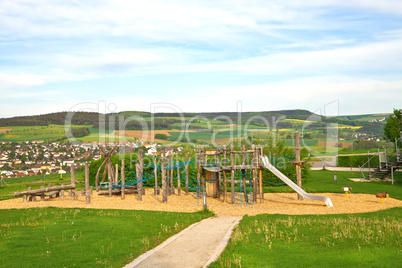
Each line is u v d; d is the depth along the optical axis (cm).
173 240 1148
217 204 2012
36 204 2045
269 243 1040
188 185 2617
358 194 2245
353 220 1370
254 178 2023
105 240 1148
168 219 1538
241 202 1967
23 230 1315
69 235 1223
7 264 905
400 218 1423
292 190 2494
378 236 1080
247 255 923
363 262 828
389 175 3341
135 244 1093
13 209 1886
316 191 2402
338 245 995
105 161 2478
